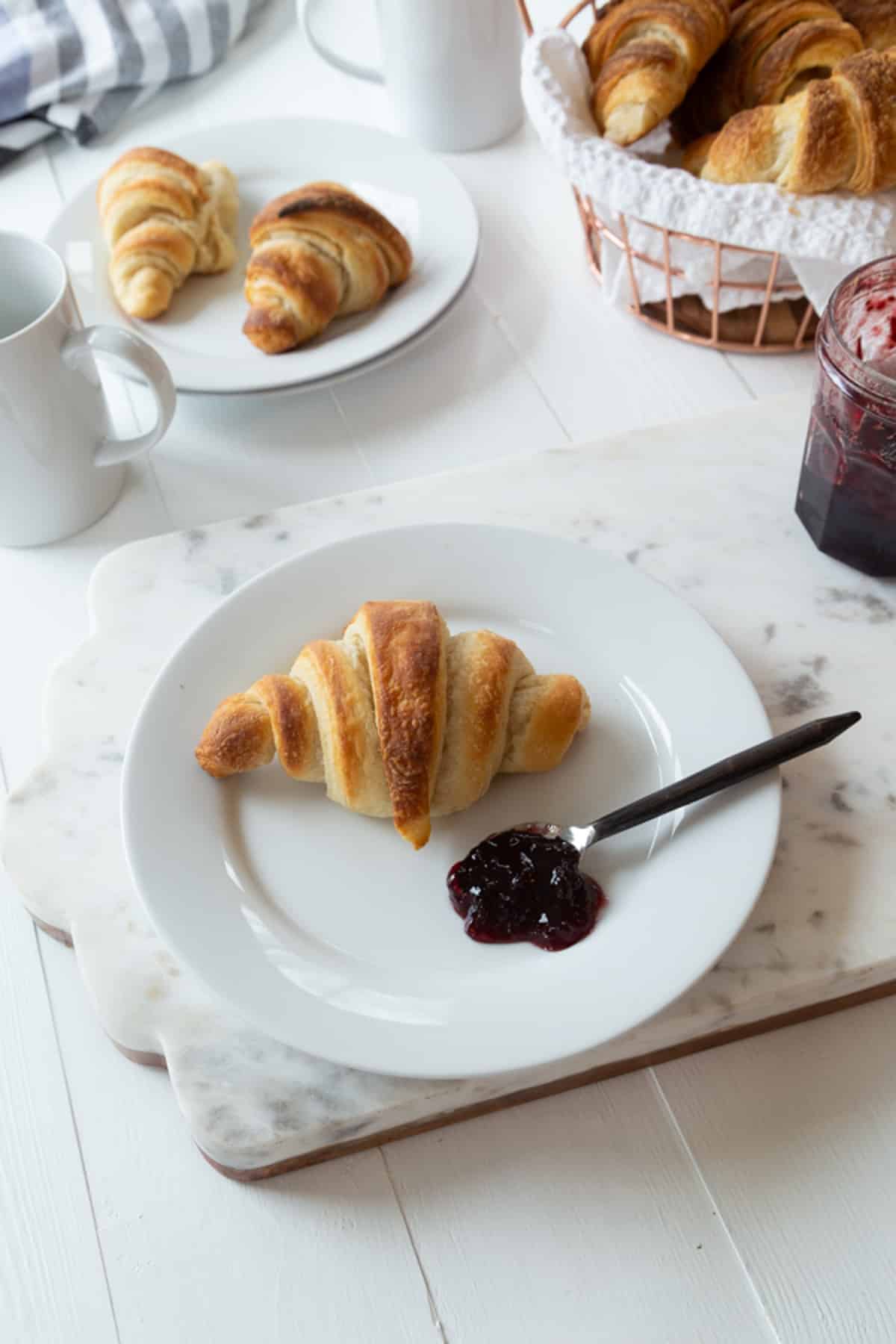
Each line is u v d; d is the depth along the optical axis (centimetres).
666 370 90
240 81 111
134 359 79
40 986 70
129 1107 67
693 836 67
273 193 99
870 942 66
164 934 65
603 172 83
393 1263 63
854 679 74
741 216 82
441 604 75
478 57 99
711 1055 67
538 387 90
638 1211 64
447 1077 61
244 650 73
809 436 76
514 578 75
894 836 69
